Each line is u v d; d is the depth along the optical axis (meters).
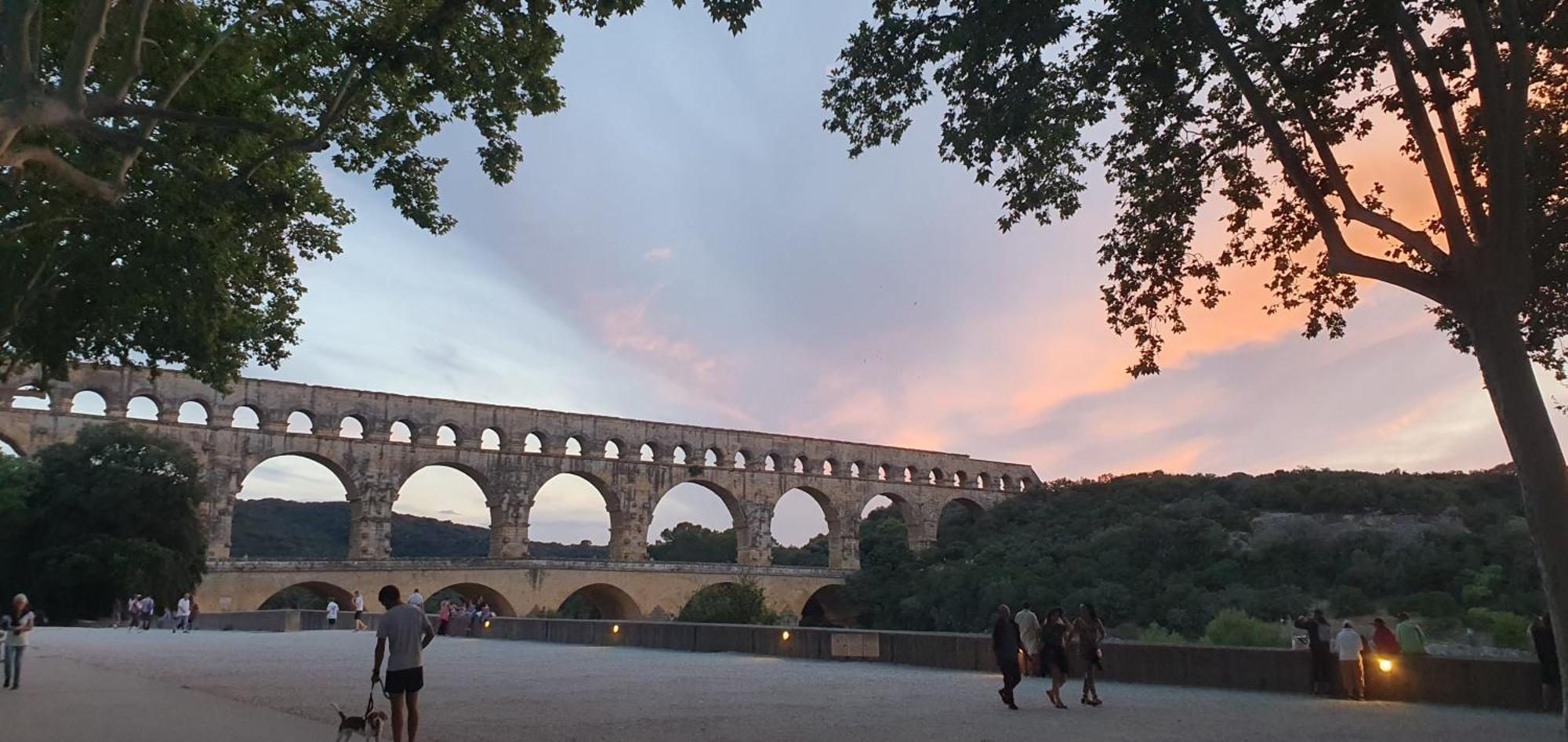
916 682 24.59
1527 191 18.52
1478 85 16.05
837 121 20.30
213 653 32.22
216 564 64.88
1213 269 22.08
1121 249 22.17
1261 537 84.44
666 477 90.19
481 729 15.53
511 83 21.22
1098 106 20.00
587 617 102.19
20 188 23.38
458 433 80.19
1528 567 70.25
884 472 104.25
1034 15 17.33
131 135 17.36
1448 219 16.72
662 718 17.00
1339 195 18.08
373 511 74.88
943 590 87.19
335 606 55.09
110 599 57.56
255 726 14.92
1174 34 17.94
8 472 55.47
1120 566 82.38
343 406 75.12
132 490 56.34
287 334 33.38
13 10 15.29
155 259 25.12
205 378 30.67
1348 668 21.75
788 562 127.69
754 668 29.45
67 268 26.73
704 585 87.38
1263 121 18.02
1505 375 15.92
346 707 17.86
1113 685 25.28
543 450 84.38
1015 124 18.59
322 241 30.12
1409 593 73.12
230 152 24.77
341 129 23.27
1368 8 16.72
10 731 13.99
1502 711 19.73
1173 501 98.75
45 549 55.25
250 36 23.19
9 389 62.06
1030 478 117.56
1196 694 22.81
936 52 19.00
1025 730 16.02
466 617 52.34
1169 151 21.03
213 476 68.50
